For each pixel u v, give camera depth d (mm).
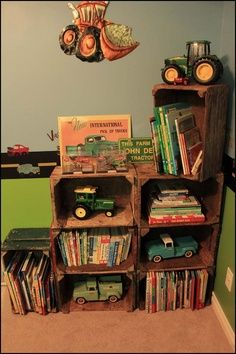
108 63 1648
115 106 1732
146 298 1865
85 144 1762
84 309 1922
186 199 1730
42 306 1868
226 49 1595
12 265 1857
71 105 1717
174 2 1567
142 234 1727
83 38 1601
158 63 1659
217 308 1880
